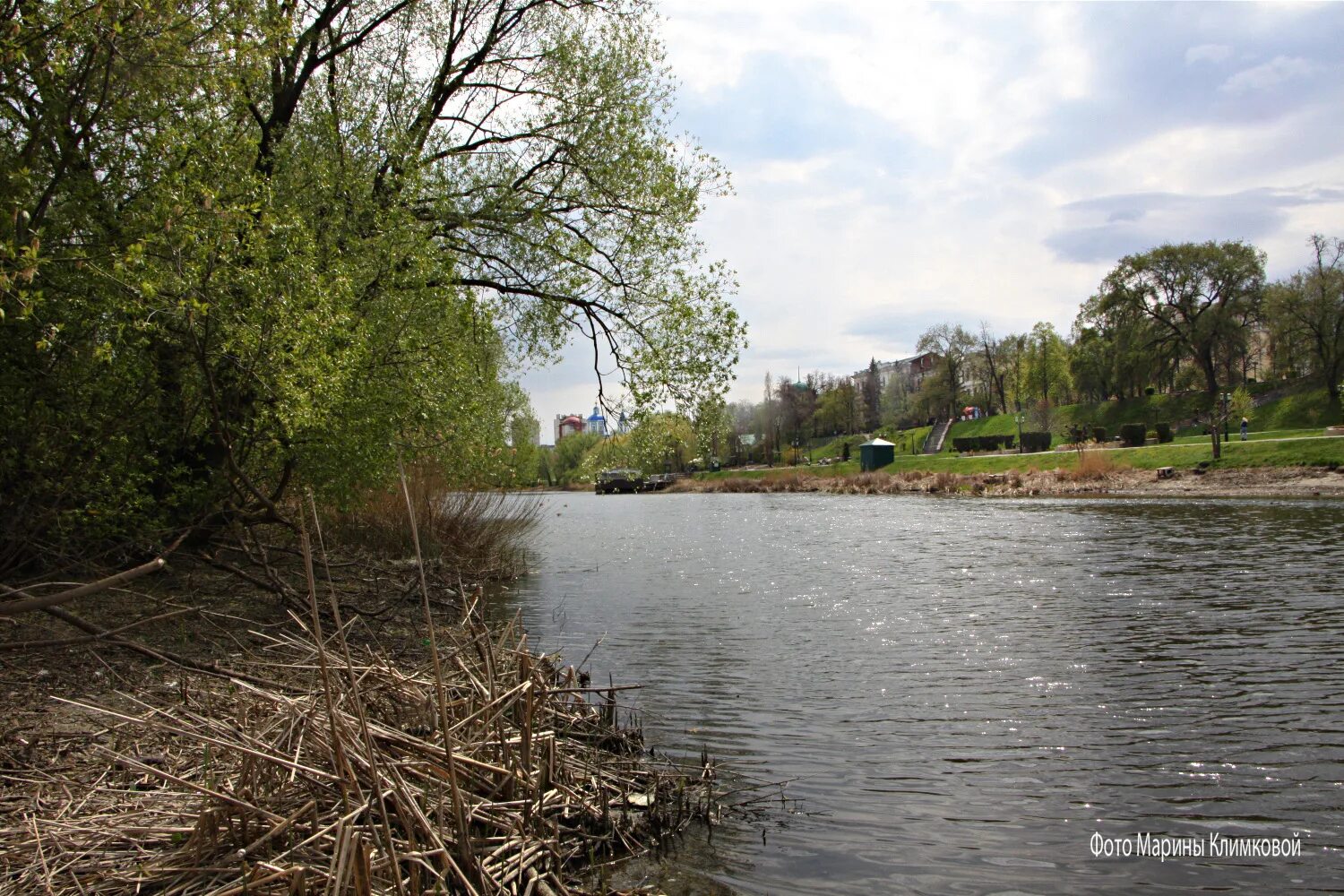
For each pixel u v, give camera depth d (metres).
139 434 11.09
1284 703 9.50
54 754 6.11
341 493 12.62
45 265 9.16
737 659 12.30
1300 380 70.00
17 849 4.51
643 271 16.86
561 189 17.12
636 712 9.54
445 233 16.14
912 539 30.47
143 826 4.79
